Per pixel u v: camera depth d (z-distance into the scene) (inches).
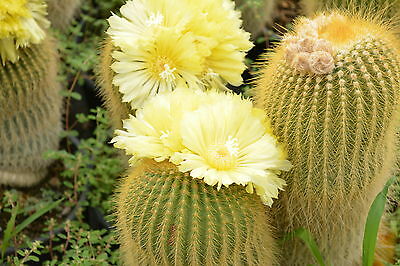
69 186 24.7
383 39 17.7
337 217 19.0
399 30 20.5
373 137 17.7
